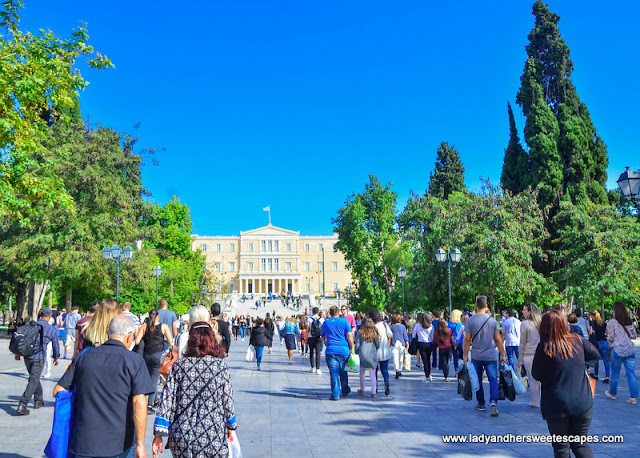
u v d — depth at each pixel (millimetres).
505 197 33625
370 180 52719
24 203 11500
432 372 17375
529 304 10406
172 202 58062
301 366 19641
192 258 57531
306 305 85625
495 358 9641
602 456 6652
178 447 4207
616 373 10906
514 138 47375
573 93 45500
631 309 37250
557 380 5234
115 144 38125
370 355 11758
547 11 47875
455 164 67188
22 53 10406
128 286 36188
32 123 11773
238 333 43688
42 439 7902
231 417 4414
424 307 41500
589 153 42562
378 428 8594
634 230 35719
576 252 35656
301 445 7504
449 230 33031
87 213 33406
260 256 118938
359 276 50969
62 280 33844
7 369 17547
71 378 4461
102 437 4160
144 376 4395
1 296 54625
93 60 11391
